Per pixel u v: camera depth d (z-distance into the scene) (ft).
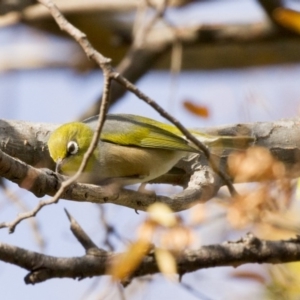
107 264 30.25
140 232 27.63
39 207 26.55
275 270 34.06
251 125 40.83
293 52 65.46
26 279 29.55
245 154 32.96
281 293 33.50
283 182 31.81
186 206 33.47
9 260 29.09
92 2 62.59
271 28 58.03
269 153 35.65
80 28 64.13
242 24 58.90
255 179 32.17
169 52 63.21
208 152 29.22
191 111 38.42
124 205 32.35
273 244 32.86
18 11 59.72
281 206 31.81
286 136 40.52
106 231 32.50
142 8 50.52
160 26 62.03
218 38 59.26
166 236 27.63
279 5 55.77
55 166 39.32
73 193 29.99
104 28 63.98
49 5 28.53
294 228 33.35
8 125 38.60
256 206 30.71
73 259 30.17
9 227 26.25
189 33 59.16
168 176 41.24
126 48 65.67
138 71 57.82
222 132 40.96
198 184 35.24
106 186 31.68
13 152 38.34
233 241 32.99
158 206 27.68
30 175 27.99
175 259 28.96
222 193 36.65
